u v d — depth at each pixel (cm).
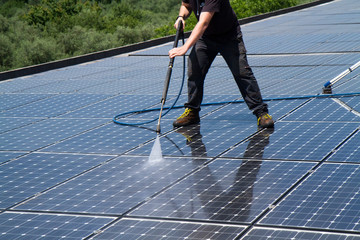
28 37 8694
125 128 1437
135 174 1062
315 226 766
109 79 2266
